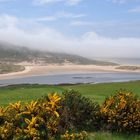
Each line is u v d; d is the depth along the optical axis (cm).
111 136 1037
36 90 2756
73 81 11169
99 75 16612
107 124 1102
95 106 1142
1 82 11412
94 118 1114
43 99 1066
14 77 15062
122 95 1148
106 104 1150
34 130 928
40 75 16650
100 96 2227
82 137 998
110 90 2828
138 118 1078
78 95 1138
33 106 998
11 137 924
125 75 16662
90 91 2745
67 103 1091
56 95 1072
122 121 1077
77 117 1086
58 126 1003
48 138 952
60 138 981
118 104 1092
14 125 953
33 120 944
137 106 1104
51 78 13962
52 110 1011
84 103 1116
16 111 991
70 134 1008
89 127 1096
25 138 920
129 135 1054
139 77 14162
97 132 1079
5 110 985
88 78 13538
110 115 1091
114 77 14288
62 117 1045
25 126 948
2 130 917
